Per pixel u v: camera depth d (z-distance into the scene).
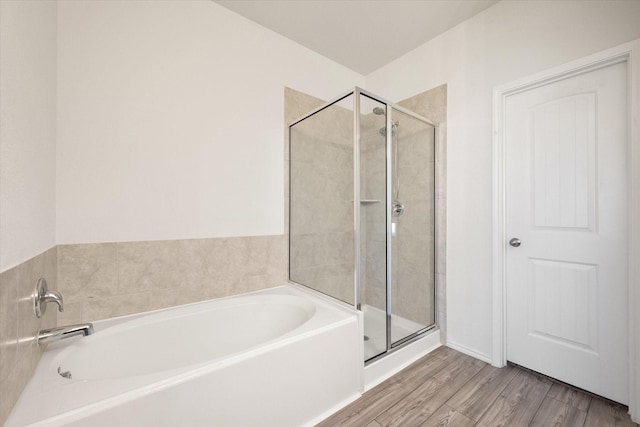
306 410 1.30
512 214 1.80
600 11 1.42
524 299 1.75
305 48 2.35
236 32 1.96
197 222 1.79
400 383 1.65
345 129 1.87
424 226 2.20
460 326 2.05
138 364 1.43
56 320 1.34
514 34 1.76
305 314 1.74
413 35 2.21
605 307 1.44
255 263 2.04
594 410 1.38
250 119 2.02
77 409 0.81
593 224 1.48
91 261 1.45
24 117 0.95
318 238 2.04
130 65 1.56
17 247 0.87
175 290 1.70
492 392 1.54
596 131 1.47
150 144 1.62
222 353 1.69
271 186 2.13
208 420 1.01
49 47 1.24
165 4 1.68
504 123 1.82
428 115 2.26
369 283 1.91
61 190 1.37
